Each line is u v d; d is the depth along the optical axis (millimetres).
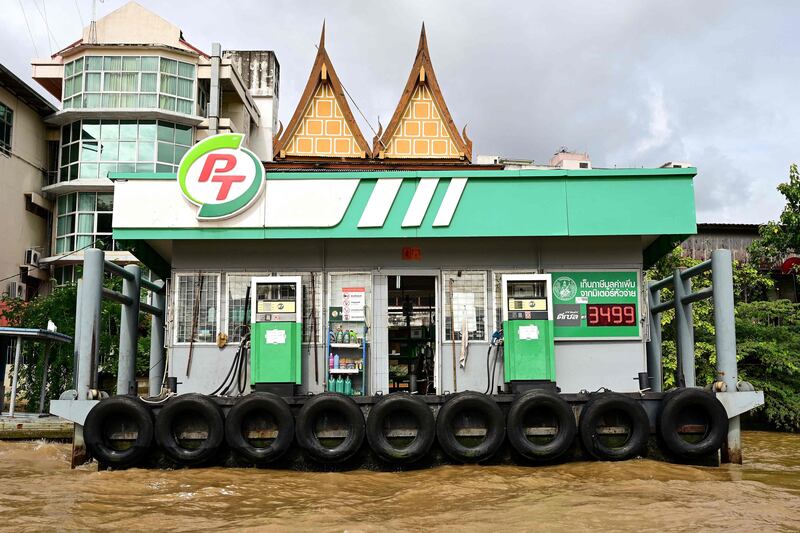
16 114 24734
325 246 10469
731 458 8945
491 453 8609
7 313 20766
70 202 25625
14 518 6324
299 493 7379
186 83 26250
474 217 9898
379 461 8648
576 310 10305
